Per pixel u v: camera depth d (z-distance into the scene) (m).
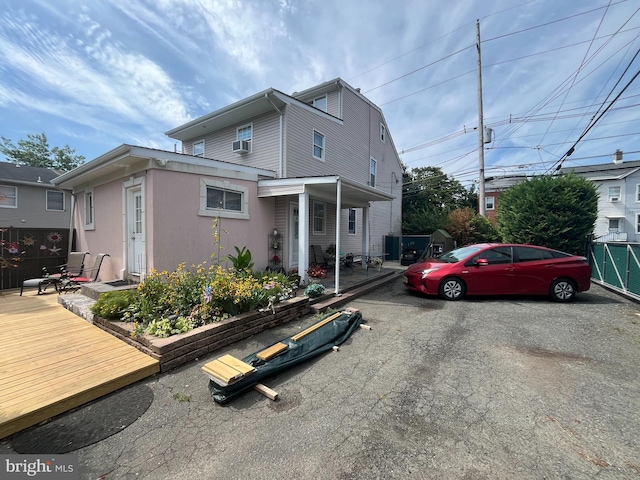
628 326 4.72
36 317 4.55
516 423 2.31
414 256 14.18
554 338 4.20
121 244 6.52
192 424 2.32
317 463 1.90
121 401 2.62
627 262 6.91
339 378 3.09
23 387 2.57
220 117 10.00
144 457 1.96
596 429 2.23
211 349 3.67
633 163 23.45
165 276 4.79
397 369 3.29
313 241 10.42
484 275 6.54
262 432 2.22
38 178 15.68
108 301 4.08
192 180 6.11
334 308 5.82
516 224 11.13
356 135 13.56
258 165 9.66
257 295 4.52
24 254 7.36
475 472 1.81
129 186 6.11
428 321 5.08
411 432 2.21
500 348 3.85
